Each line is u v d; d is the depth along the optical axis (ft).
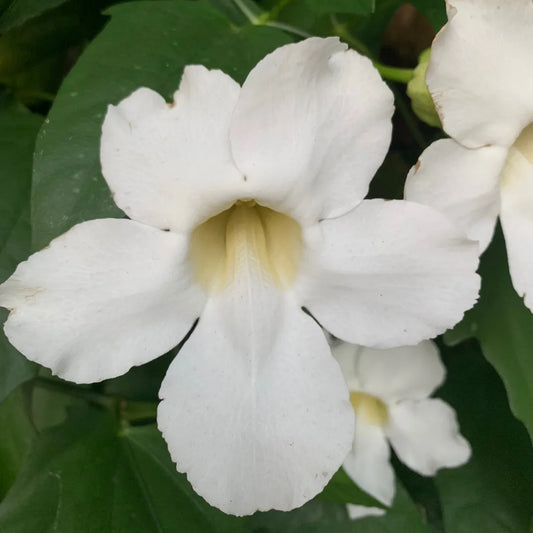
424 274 0.52
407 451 0.72
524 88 0.52
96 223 0.50
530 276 0.55
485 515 0.70
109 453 0.65
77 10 0.67
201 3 0.59
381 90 0.50
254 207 0.60
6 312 0.59
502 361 0.62
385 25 0.69
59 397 0.73
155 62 0.57
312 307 0.56
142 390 0.70
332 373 0.54
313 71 0.49
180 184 0.50
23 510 0.61
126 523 0.62
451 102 0.53
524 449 0.70
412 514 0.69
